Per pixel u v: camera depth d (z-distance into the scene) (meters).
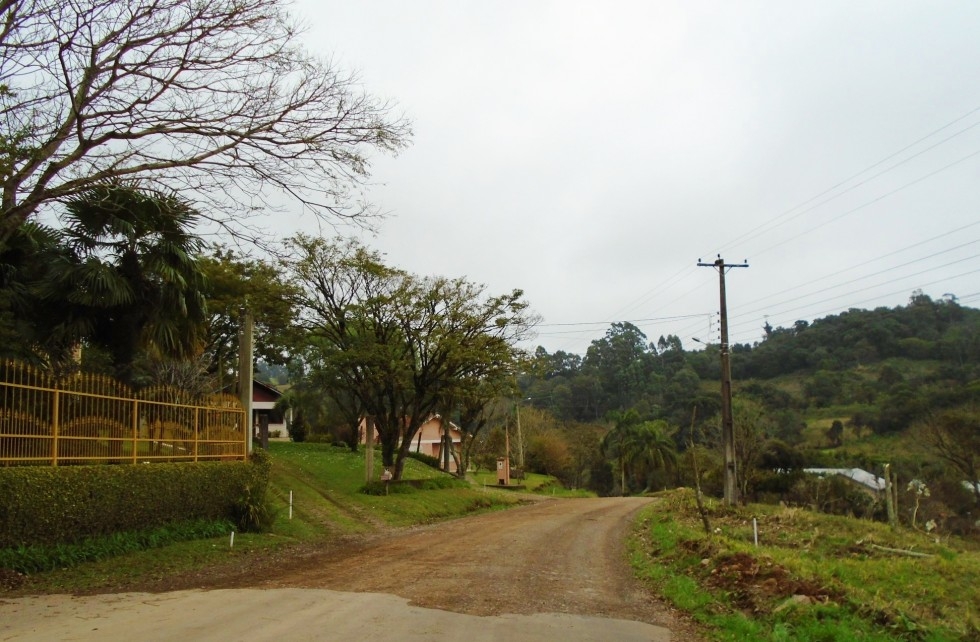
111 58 11.42
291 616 8.44
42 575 10.87
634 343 93.94
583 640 7.99
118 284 16.61
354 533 20.34
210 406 17.58
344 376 31.09
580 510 32.44
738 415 37.72
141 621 8.02
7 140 10.78
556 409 91.69
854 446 46.66
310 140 12.55
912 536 22.83
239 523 17.42
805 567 12.48
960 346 55.56
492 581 11.88
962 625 10.12
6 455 11.50
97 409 13.66
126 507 13.73
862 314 68.69
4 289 15.86
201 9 11.43
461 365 30.86
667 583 12.21
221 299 28.89
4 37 10.88
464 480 43.72
